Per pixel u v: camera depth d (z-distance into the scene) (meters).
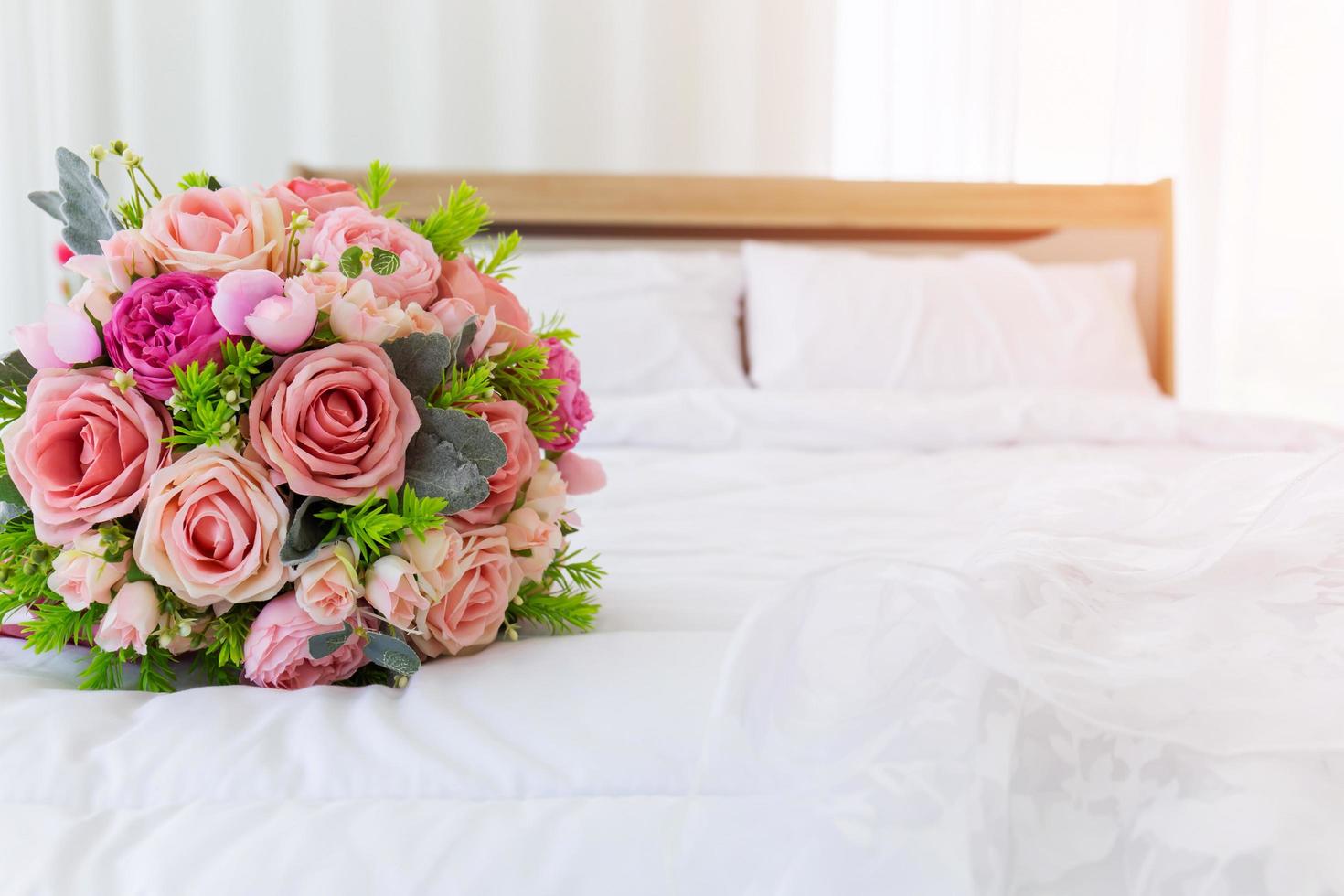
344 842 0.48
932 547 1.13
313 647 0.66
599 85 2.83
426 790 0.53
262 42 2.74
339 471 0.65
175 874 0.46
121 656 0.67
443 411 0.69
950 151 2.86
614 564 1.06
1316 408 2.93
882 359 2.35
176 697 0.62
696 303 2.42
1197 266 2.91
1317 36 2.85
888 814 0.47
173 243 0.68
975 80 2.83
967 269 2.49
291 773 0.54
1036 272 2.51
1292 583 0.61
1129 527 0.73
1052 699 0.48
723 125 2.86
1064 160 2.87
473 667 0.67
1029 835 0.48
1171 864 0.46
